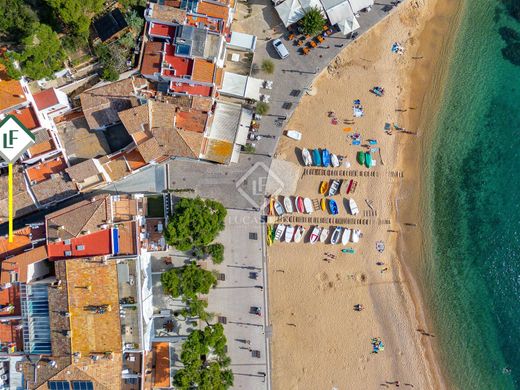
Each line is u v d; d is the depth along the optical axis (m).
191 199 61.09
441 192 67.19
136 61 60.62
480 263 66.75
